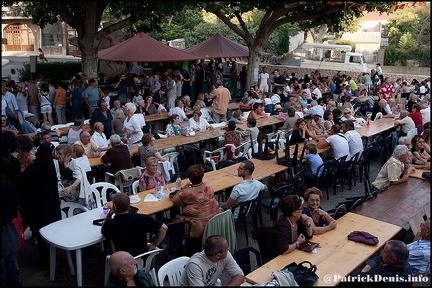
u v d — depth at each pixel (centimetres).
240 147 912
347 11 1279
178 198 539
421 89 1786
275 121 1202
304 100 1492
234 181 679
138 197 584
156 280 450
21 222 511
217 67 2114
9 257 411
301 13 1543
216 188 644
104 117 950
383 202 612
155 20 1359
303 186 777
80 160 678
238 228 689
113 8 1085
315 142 929
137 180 689
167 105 1598
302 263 413
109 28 1288
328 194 838
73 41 2009
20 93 1271
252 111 1212
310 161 794
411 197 632
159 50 1473
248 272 464
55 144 820
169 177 757
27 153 584
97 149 808
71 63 2216
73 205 588
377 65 2259
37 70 2103
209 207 534
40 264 555
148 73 1989
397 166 690
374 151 1050
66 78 2205
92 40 1258
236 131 927
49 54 3675
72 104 1283
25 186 511
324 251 455
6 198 393
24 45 3697
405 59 2644
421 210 582
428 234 473
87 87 1241
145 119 1199
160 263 561
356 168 1012
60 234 483
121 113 967
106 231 457
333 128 872
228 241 538
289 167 759
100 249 543
